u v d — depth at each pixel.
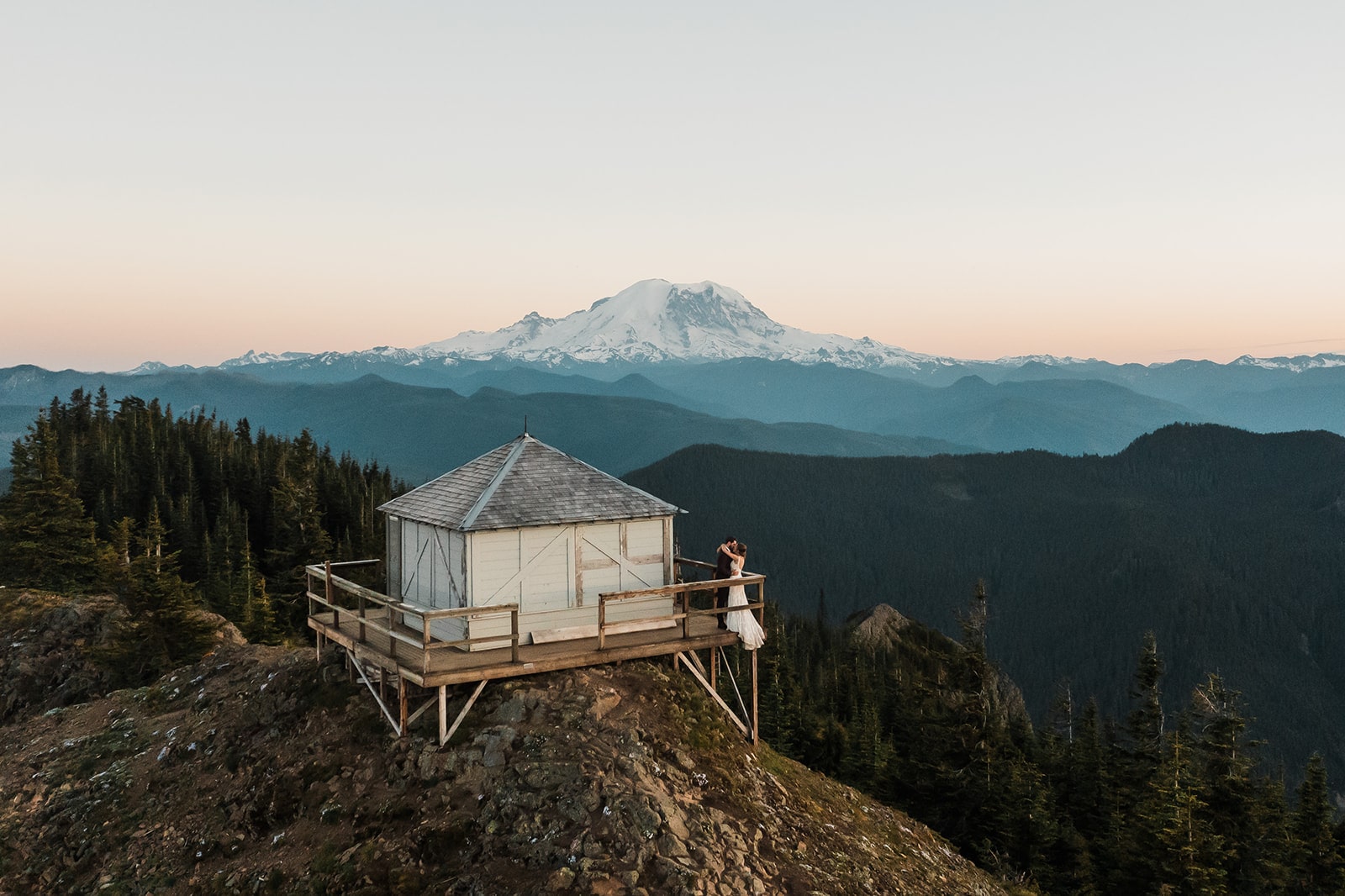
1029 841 35.69
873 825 23.39
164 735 25.47
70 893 19.91
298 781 19.94
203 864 19.14
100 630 39.09
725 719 23.73
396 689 20.95
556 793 17.16
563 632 22.34
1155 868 33.50
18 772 25.77
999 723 44.72
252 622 52.97
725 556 24.58
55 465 57.09
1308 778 40.66
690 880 15.39
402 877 16.14
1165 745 45.78
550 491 23.09
